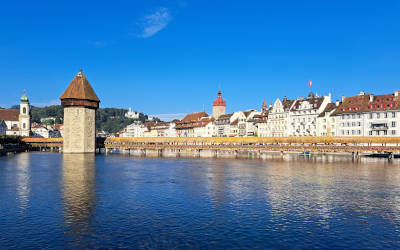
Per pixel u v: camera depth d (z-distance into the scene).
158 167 64.75
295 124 132.62
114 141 121.88
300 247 20.83
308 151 99.44
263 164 71.38
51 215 27.12
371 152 97.81
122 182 44.34
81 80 109.94
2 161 75.25
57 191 37.25
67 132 108.25
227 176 50.81
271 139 109.56
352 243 21.56
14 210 28.64
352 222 25.80
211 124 187.38
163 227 24.28
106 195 35.22
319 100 126.50
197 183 43.72
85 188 39.38
